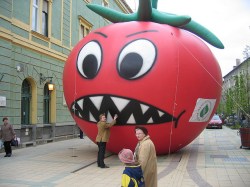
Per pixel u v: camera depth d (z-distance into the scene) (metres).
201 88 10.83
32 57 17.16
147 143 5.05
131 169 4.57
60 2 20.62
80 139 20.81
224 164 10.30
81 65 11.02
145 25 11.11
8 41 14.84
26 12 16.75
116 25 11.45
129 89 10.22
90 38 11.46
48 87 19.09
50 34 19.23
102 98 10.48
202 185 7.62
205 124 11.90
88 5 12.52
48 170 9.70
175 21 11.38
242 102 32.62
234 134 23.89
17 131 15.65
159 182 8.00
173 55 10.45
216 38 12.16
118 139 10.91
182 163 10.52
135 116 10.34
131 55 10.32
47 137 19.06
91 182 8.20
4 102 14.40
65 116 21.03
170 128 10.66
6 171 9.56
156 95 10.20
